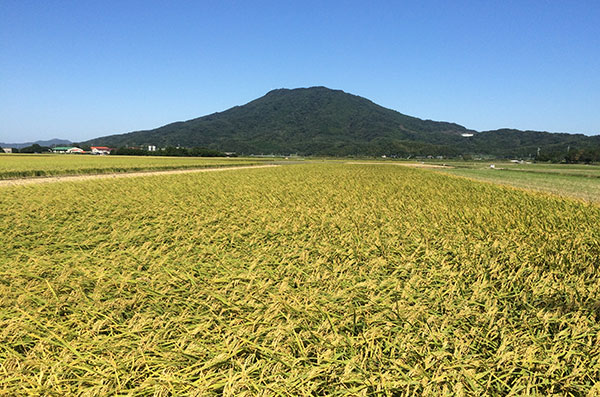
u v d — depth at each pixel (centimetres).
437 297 519
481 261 695
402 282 589
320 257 724
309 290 543
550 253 761
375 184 2617
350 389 322
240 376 335
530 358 360
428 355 367
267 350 379
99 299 517
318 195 1819
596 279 605
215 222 1120
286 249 781
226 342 393
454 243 827
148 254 736
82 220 1121
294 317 460
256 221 1088
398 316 450
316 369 342
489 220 1143
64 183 2388
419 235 910
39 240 866
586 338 416
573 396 328
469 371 343
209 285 569
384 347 399
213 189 2077
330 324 435
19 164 5194
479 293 526
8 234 930
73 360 370
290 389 324
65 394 323
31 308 492
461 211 1328
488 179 4253
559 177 5100
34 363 360
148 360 363
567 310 479
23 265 677
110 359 370
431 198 1772
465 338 409
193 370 358
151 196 1702
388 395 316
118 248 832
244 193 1886
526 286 562
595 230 1014
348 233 912
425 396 315
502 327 433
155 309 493
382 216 1202
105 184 2325
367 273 638
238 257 744
